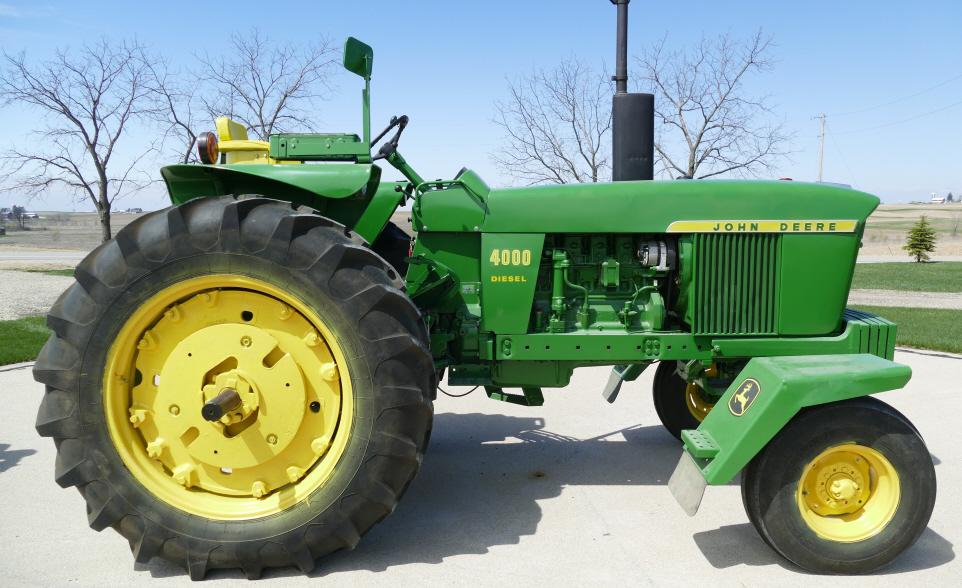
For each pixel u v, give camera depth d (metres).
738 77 14.35
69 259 23.92
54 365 2.52
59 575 2.59
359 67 3.02
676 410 4.13
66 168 15.85
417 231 3.20
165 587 2.51
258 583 2.54
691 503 2.59
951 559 2.70
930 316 9.75
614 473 3.64
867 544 2.56
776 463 2.55
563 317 3.25
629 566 2.63
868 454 2.58
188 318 2.62
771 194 3.09
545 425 4.52
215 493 2.67
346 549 2.78
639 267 3.27
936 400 4.99
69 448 2.55
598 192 3.11
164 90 15.41
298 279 2.47
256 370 2.58
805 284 3.11
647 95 3.76
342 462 2.53
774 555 2.73
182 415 2.61
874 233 45.78
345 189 2.72
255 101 15.84
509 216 3.12
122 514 2.56
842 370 2.59
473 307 3.24
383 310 2.50
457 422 4.60
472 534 2.92
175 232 2.48
